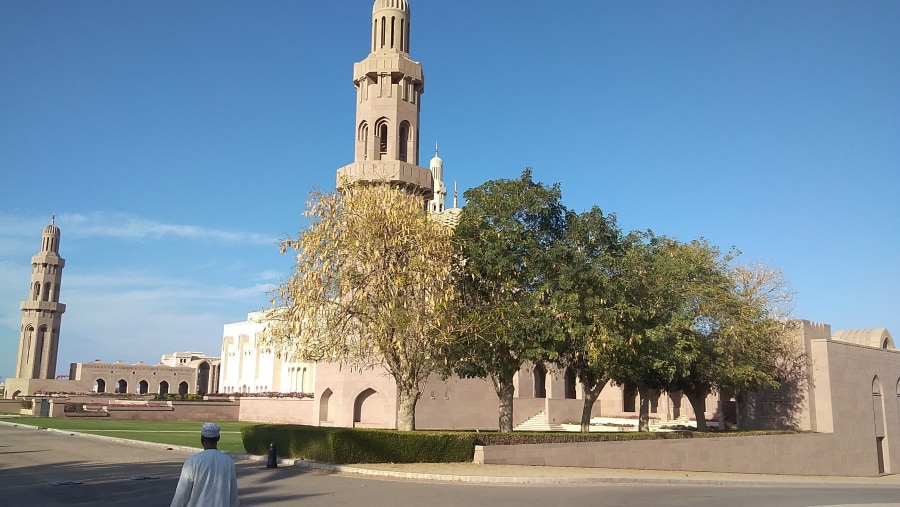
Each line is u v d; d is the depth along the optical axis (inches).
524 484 920.9
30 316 4633.4
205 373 5088.6
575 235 1288.1
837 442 1875.0
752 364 1705.2
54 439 1489.9
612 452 1282.0
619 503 773.9
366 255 1136.8
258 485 836.6
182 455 1171.3
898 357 2317.9
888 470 2133.4
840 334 2492.6
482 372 1312.7
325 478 909.8
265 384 3617.1
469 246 1262.3
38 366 4603.8
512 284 1248.8
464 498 758.5
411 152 1868.8
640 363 1373.0
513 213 1286.9
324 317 1154.7
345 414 1876.2
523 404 2330.2
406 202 1206.9
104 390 4598.9
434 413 1926.7
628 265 1306.6
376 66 1859.0
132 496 720.3
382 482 884.6
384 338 1127.6
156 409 2468.0
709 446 1482.5
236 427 2090.3
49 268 4736.7
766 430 1835.6
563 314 1223.5
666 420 2618.1
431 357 1188.5
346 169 1782.7
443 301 1116.5
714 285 1630.2
